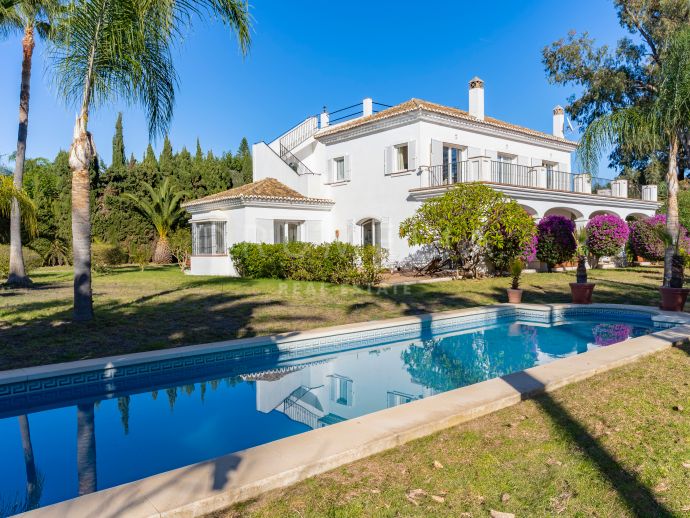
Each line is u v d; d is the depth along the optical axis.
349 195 21.55
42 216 26.50
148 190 30.33
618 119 11.17
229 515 2.63
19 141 14.95
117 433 4.52
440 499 2.78
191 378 6.58
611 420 3.98
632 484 2.92
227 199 19.47
